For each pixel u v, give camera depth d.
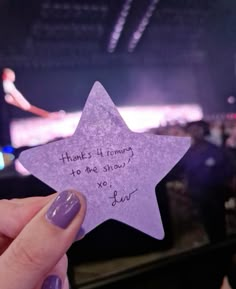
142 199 0.10
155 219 0.10
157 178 0.10
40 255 0.09
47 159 0.10
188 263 0.32
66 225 0.09
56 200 0.09
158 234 0.10
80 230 0.10
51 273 0.11
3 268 0.09
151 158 0.10
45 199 0.12
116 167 0.10
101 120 0.10
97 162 0.10
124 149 0.10
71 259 0.30
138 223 0.10
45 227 0.09
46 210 0.09
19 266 0.09
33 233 0.09
